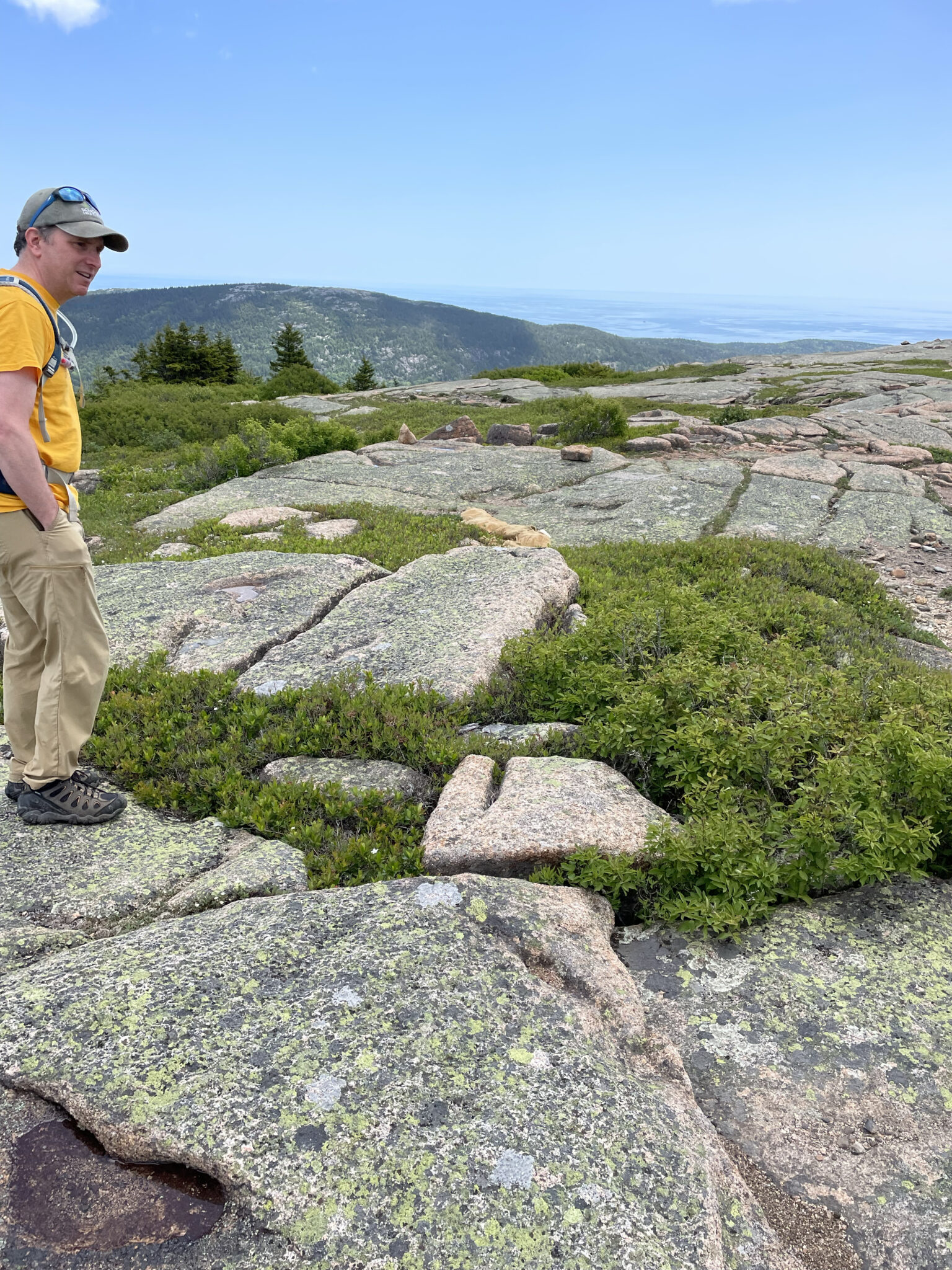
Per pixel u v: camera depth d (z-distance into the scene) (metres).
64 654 3.79
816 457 18.44
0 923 3.31
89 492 16.91
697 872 3.72
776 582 9.68
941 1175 2.39
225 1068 2.43
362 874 3.89
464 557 8.45
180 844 4.02
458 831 3.91
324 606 7.40
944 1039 2.86
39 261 3.48
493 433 21.44
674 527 12.90
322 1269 1.93
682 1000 3.09
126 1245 2.01
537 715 5.57
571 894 3.54
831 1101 2.64
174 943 3.01
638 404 30.59
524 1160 2.19
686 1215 2.11
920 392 29.05
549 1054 2.57
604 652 5.98
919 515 14.24
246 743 5.18
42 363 3.40
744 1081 2.73
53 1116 2.35
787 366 42.56
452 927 3.12
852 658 7.39
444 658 6.09
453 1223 2.02
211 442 25.75
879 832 3.60
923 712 4.72
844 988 3.11
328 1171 2.14
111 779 4.76
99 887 3.59
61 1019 2.61
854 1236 2.23
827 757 4.52
